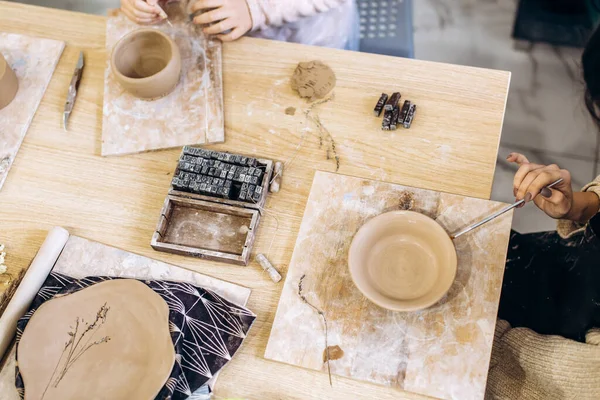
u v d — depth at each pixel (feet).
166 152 4.73
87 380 3.78
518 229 6.48
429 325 3.92
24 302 4.15
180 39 5.08
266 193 4.46
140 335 3.86
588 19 7.57
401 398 3.81
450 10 7.84
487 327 3.87
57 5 8.18
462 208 4.23
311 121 4.70
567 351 5.49
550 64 7.47
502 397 5.47
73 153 4.81
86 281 4.18
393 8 7.89
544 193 4.26
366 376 3.83
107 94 4.92
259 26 5.49
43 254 4.28
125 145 4.74
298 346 3.95
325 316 4.01
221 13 4.97
